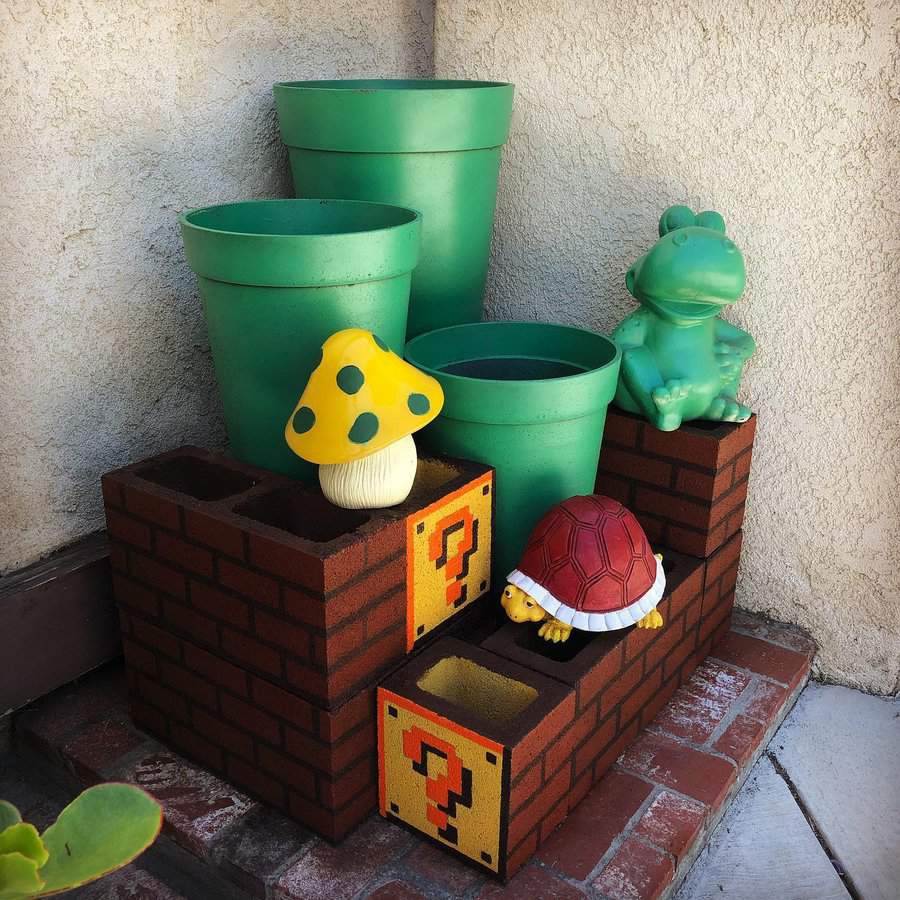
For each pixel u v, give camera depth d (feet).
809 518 6.49
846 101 5.65
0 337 5.33
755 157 6.07
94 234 5.70
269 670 4.72
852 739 6.13
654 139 6.42
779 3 5.70
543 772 4.65
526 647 5.38
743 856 5.28
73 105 5.42
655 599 5.15
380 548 4.57
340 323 5.01
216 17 6.11
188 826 4.98
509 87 6.15
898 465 6.05
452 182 6.04
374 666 4.77
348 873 4.72
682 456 5.93
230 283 4.94
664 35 6.16
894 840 5.37
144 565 5.14
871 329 5.93
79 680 6.20
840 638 6.60
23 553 5.72
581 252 6.98
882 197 5.68
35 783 5.79
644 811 5.14
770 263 6.20
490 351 6.46
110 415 6.06
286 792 4.96
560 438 5.46
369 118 5.68
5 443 5.49
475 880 4.68
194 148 6.20
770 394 6.42
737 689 6.17
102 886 5.07
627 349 5.99
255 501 4.90
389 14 7.38
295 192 6.56
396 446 4.70
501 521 5.67
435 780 4.68
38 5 5.13
